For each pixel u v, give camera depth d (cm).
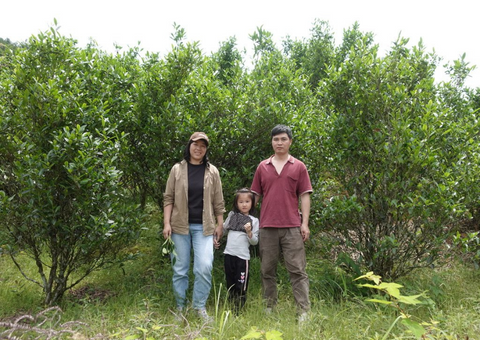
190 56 436
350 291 381
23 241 349
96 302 364
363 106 392
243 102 455
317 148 451
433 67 415
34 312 340
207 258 336
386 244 364
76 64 407
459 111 448
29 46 363
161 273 445
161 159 441
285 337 270
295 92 550
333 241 402
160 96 441
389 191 375
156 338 270
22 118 340
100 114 363
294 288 342
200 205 349
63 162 339
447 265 451
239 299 352
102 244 368
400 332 273
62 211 350
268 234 350
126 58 518
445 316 314
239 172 473
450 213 350
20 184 344
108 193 346
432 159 349
